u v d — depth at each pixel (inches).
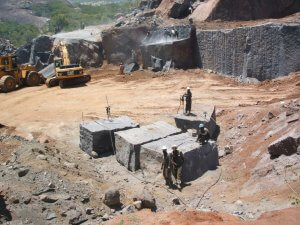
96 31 1956.2
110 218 486.6
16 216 456.4
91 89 1267.2
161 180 620.4
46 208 480.4
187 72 1350.9
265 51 1112.8
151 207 519.5
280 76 1085.8
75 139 852.0
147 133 716.0
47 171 554.6
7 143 663.8
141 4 2158.0
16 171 543.2
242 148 685.9
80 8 4160.9
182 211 463.8
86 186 559.5
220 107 950.4
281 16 1475.1
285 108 723.4
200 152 638.5
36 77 1366.9
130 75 1416.1
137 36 1551.4
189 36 1380.4
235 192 545.3
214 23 1480.1
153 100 1083.3
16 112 1072.2
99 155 747.4
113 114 987.9
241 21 1471.5
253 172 573.9
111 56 1594.5
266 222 356.5
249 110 831.7
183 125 784.9
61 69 1304.1
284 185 494.9
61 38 1745.8
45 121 975.6
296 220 356.8
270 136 653.3
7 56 1305.4
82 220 477.4
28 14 3870.6
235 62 1220.5
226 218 430.3
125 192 585.3
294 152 551.2
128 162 674.8
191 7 1728.6
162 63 1432.1
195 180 619.2
